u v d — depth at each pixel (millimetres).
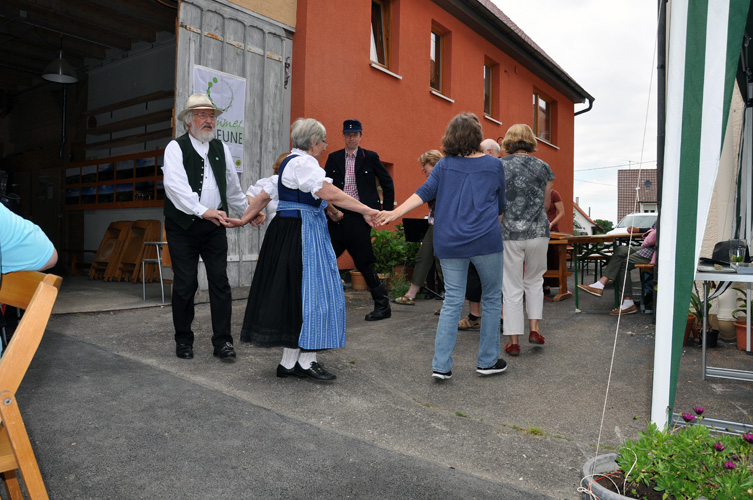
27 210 11570
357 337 4906
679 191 2264
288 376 3652
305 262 3410
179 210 3922
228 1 6941
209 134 4000
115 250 8906
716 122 2201
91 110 9953
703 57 2225
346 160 5723
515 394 3422
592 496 1827
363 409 3102
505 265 4230
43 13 8312
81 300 6445
